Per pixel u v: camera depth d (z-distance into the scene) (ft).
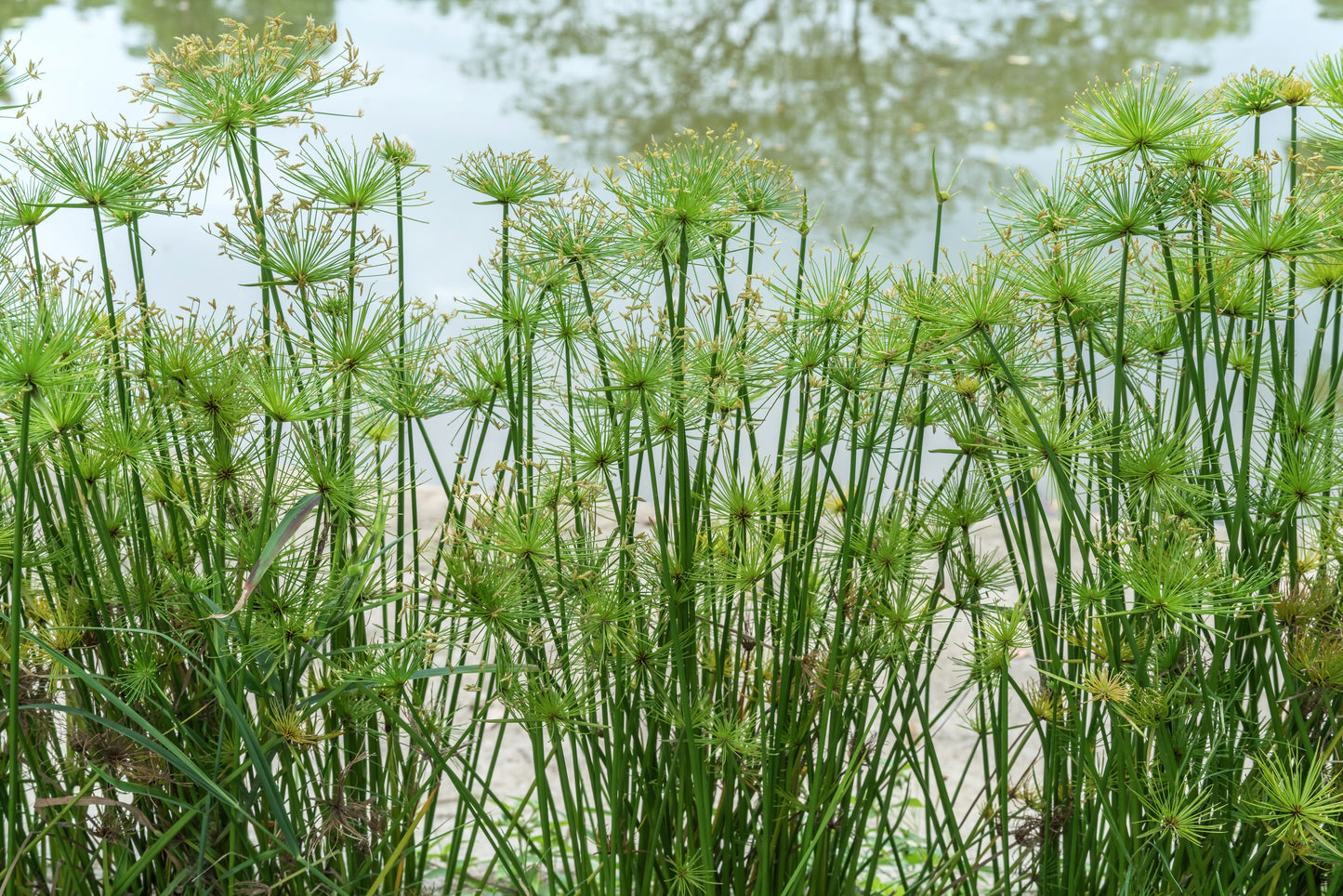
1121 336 16.16
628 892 16.87
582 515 16.57
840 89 78.69
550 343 16.60
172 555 16.74
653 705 16.71
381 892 17.07
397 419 16.78
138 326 16.21
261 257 16.29
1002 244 16.42
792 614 16.56
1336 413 16.48
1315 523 16.75
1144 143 16.02
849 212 52.42
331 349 16.19
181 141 16.30
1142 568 16.08
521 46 91.40
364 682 16.30
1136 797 16.47
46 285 16.39
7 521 16.37
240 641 16.29
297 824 16.78
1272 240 15.96
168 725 16.65
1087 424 16.29
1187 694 16.40
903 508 16.70
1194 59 81.51
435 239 43.24
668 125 69.82
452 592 16.57
